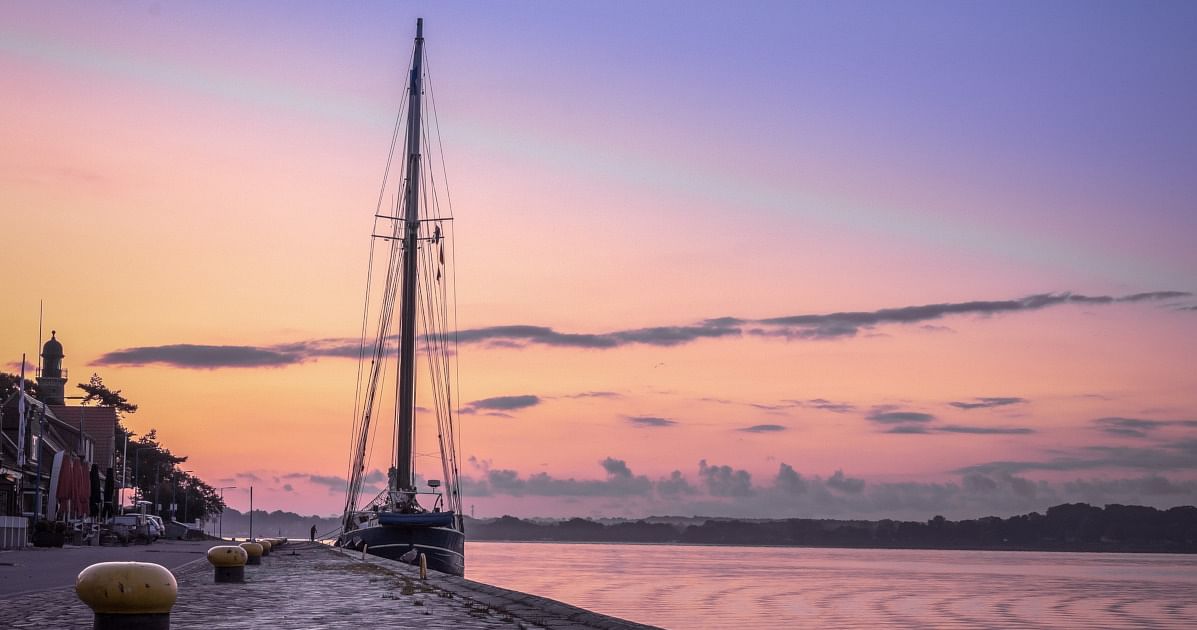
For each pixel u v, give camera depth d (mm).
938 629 81438
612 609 89812
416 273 82000
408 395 77375
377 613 22453
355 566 43562
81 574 15570
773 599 109125
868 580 166250
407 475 74688
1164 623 94500
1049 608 109938
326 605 24344
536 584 127125
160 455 188125
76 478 78062
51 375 148250
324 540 98062
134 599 15320
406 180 84062
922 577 185125
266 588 30094
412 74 85188
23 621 20062
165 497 178625
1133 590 152000
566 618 22188
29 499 89500
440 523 59312
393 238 83062
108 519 105062
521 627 19953
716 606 96062
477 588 30625
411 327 79938
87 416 125438
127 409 183750
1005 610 104938
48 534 69250
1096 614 103375
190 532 133875
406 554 56375
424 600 26031
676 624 77500
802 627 78000
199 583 32125
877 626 82188
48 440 102562
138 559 52500
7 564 44031
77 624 19516
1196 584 174375
